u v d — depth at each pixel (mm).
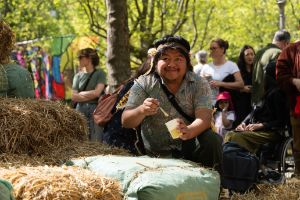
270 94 7359
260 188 5504
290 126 7359
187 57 4848
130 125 4812
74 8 16359
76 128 5324
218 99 8609
